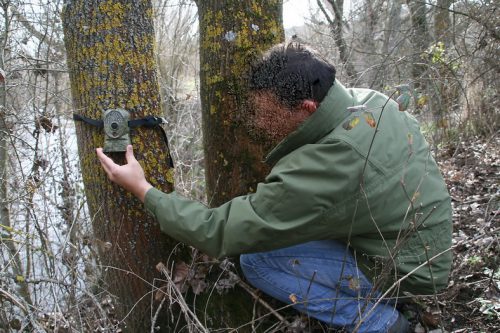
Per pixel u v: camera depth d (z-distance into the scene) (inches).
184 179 147.8
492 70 179.3
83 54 79.9
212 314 89.7
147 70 82.6
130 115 80.9
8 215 105.0
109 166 75.8
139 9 81.2
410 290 78.3
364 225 71.4
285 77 68.6
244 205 71.0
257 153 92.0
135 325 89.7
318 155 67.6
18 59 123.4
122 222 84.1
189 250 93.2
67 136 113.7
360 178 67.8
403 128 74.8
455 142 178.7
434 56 165.3
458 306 92.7
